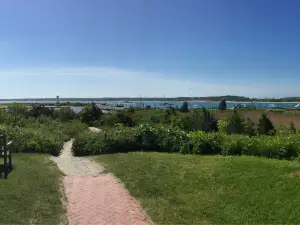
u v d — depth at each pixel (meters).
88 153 12.38
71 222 5.33
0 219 5.06
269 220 5.25
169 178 7.49
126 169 8.58
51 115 28.78
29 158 10.25
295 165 7.92
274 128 15.66
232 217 5.44
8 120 19.12
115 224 5.25
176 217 5.53
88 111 29.33
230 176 7.27
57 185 7.12
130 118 27.02
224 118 17.00
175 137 12.28
